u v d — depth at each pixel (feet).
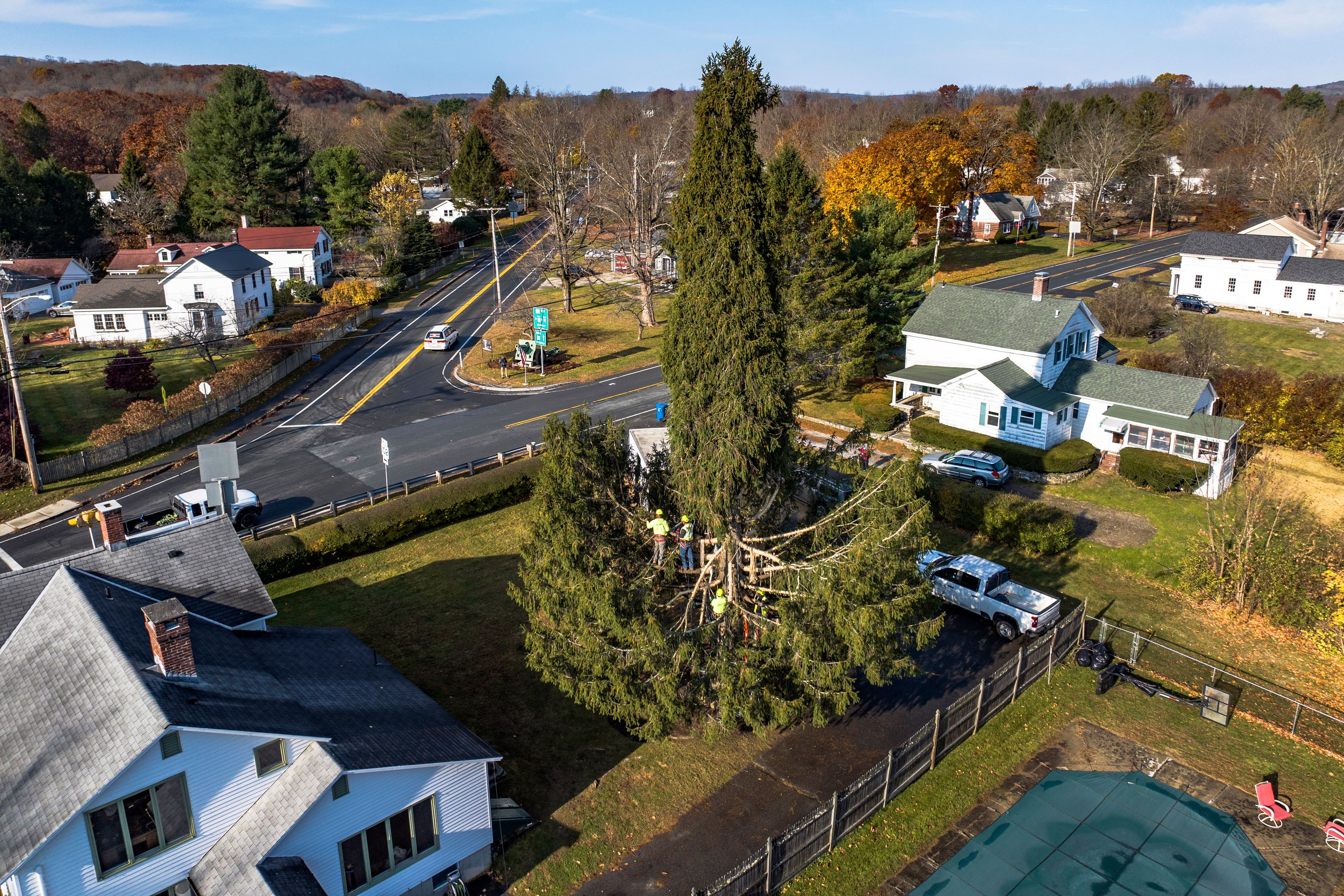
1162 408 141.28
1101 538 121.29
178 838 53.16
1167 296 269.44
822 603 68.08
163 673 55.98
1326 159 347.15
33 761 52.16
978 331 162.30
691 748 79.05
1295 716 83.56
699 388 65.98
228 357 216.74
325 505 132.98
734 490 69.15
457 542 121.29
